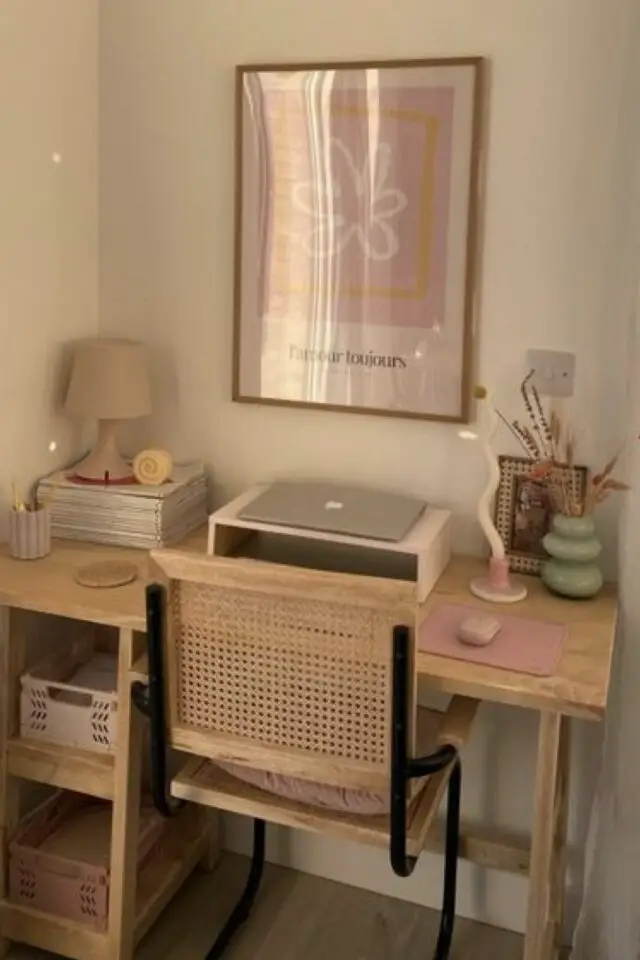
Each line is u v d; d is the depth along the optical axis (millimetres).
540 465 2098
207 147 2357
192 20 2318
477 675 1771
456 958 2332
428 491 2326
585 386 2166
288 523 2111
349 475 2389
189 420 2500
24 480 2342
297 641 1715
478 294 2209
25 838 2291
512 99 2117
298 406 2377
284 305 2344
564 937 2375
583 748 2301
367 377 2309
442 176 2168
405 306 2248
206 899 2482
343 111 2211
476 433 2260
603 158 2076
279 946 2340
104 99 2422
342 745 1753
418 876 2484
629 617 2064
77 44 2340
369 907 2482
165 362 2492
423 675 1780
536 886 1877
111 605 2002
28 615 2369
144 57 2371
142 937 2348
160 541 2287
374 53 2193
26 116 2217
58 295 2379
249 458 2467
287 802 1891
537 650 1860
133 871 2154
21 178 2225
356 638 1672
